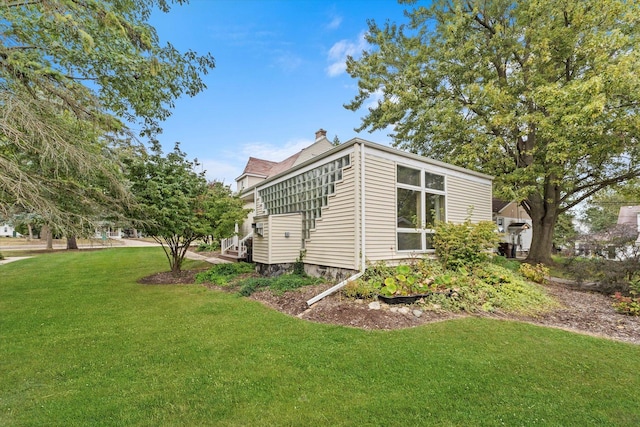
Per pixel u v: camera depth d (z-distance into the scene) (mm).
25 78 4707
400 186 7539
